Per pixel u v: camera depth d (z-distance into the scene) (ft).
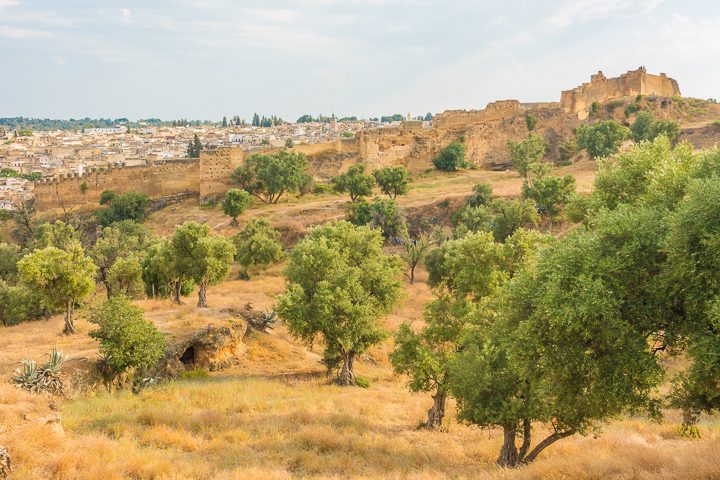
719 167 49.57
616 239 45.09
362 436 73.10
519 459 61.46
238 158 316.60
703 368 39.75
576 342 44.83
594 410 48.32
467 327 76.33
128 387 89.81
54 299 109.29
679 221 39.96
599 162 78.18
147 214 315.17
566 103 404.36
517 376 61.00
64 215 313.94
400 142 363.97
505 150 377.30
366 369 120.47
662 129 302.04
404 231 223.10
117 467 49.42
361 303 107.24
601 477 47.09
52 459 47.16
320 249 115.85
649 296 43.29
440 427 80.94
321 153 342.64
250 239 207.31
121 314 86.69
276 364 116.88
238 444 65.21
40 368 78.28
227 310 130.72
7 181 496.64
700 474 40.81
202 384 93.66
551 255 49.65
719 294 38.63
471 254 101.40
